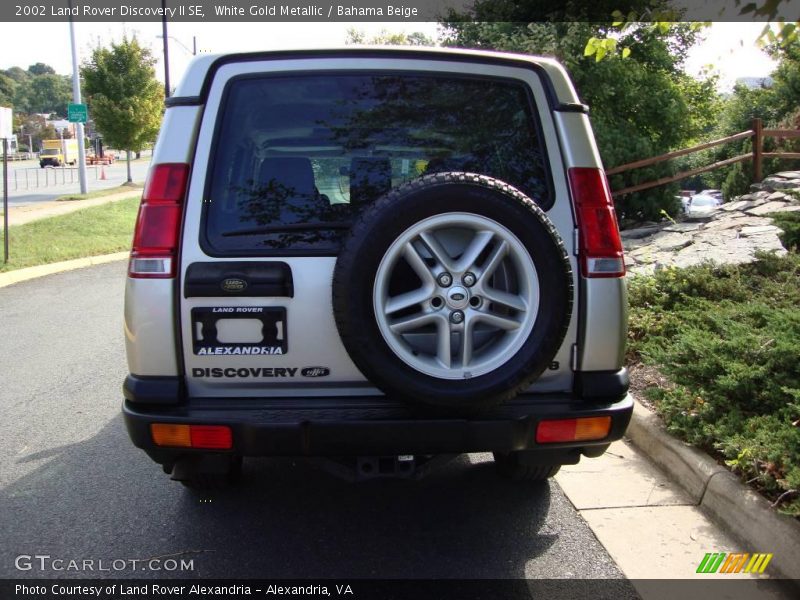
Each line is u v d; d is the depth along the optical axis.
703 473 3.80
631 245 9.30
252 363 2.96
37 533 3.58
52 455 4.59
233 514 3.78
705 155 23.03
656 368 5.26
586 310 3.05
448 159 3.24
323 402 2.98
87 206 22.88
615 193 10.77
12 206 23.72
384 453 2.85
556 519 3.69
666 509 3.77
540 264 2.80
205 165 3.01
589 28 11.11
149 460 4.51
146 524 3.67
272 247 2.97
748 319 5.35
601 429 2.97
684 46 12.46
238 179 3.08
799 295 5.98
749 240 7.96
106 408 5.51
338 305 2.74
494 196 2.77
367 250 2.71
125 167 60.28
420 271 2.79
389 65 3.16
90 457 4.55
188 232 2.96
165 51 23.41
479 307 2.81
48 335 7.96
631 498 3.90
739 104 22.95
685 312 5.87
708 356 4.53
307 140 3.21
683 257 7.80
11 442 4.81
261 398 3.01
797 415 4.02
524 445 2.90
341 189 3.21
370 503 3.90
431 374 2.77
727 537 3.48
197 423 2.82
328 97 3.18
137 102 34.47
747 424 3.94
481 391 2.76
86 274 12.57
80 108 28.28
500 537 3.52
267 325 2.95
